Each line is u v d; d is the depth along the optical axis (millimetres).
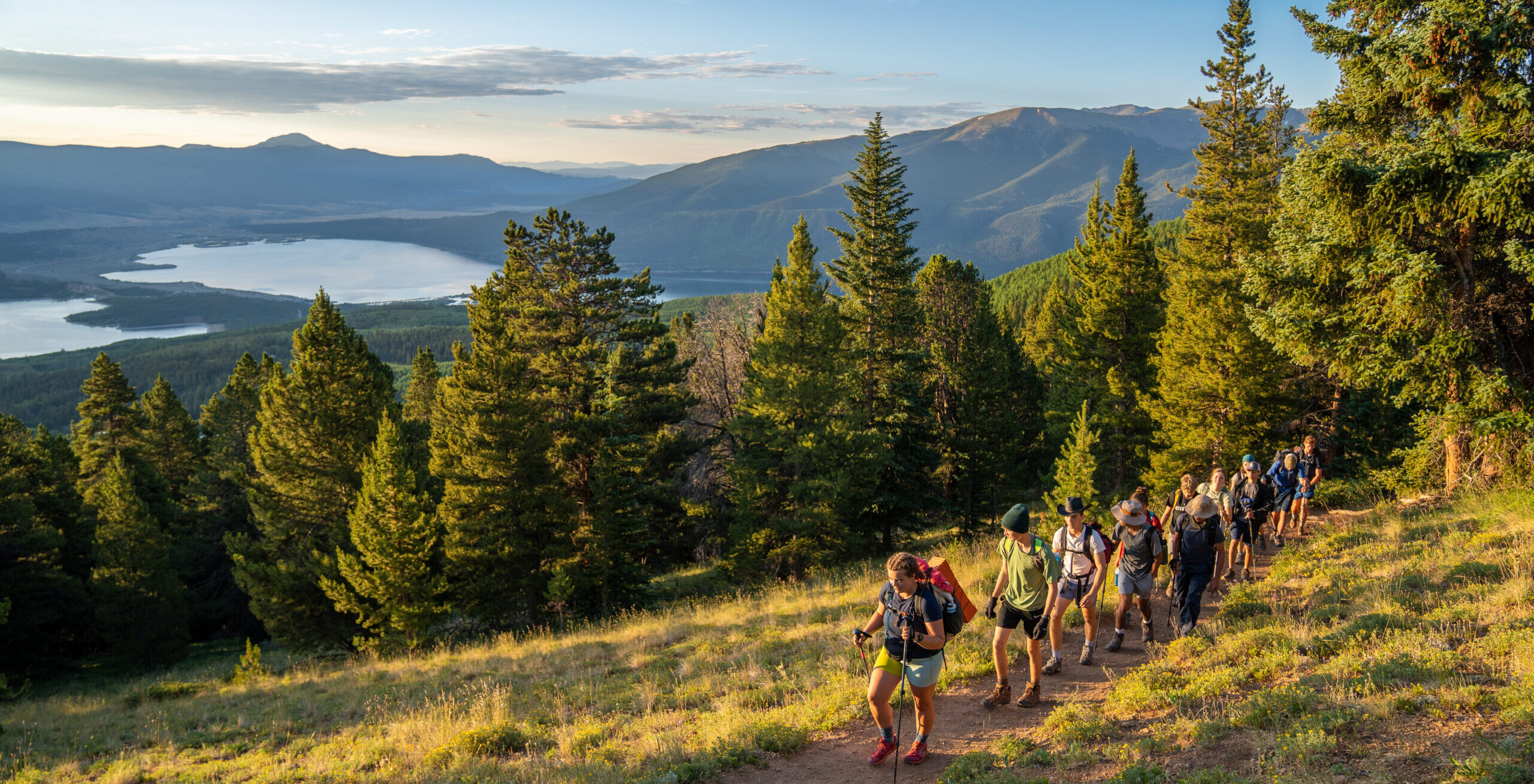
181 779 10383
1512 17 10586
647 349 37188
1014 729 7281
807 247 31281
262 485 31250
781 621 15094
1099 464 26094
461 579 26391
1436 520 12422
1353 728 5707
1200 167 30625
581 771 7695
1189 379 23297
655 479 37906
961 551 18031
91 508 42750
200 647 40594
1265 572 11969
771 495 28641
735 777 7062
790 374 27203
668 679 11992
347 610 24781
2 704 22828
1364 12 13289
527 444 25578
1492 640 6719
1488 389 11547
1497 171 10141
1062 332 32812
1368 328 12914
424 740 9953
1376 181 11109
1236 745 5918
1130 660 8898
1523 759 4766
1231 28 29469
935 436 35250
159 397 53000
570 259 34250
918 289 41719
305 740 11641
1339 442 23078
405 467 23344
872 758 6855
